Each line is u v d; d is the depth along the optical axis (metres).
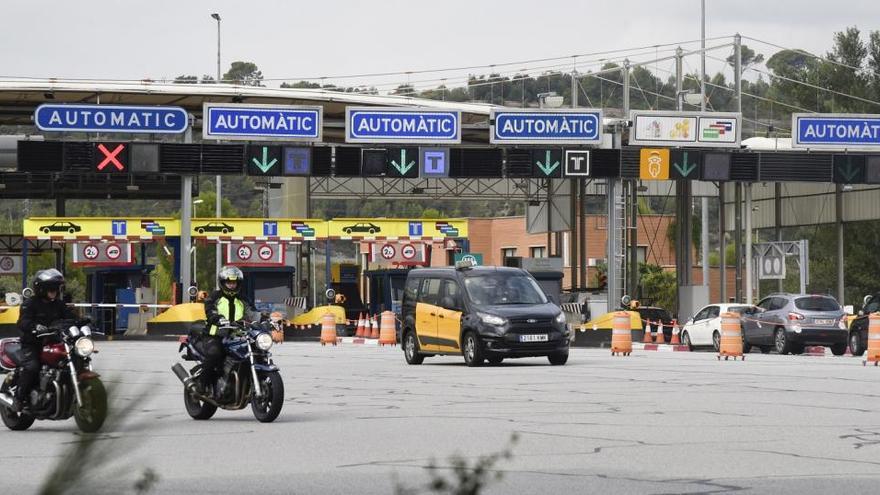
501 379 69.12
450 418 45.94
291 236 165.88
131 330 163.75
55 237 163.00
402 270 162.38
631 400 54.09
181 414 48.59
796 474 30.17
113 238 163.50
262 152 151.12
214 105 150.00
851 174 156.25
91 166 148.25
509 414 47.47
